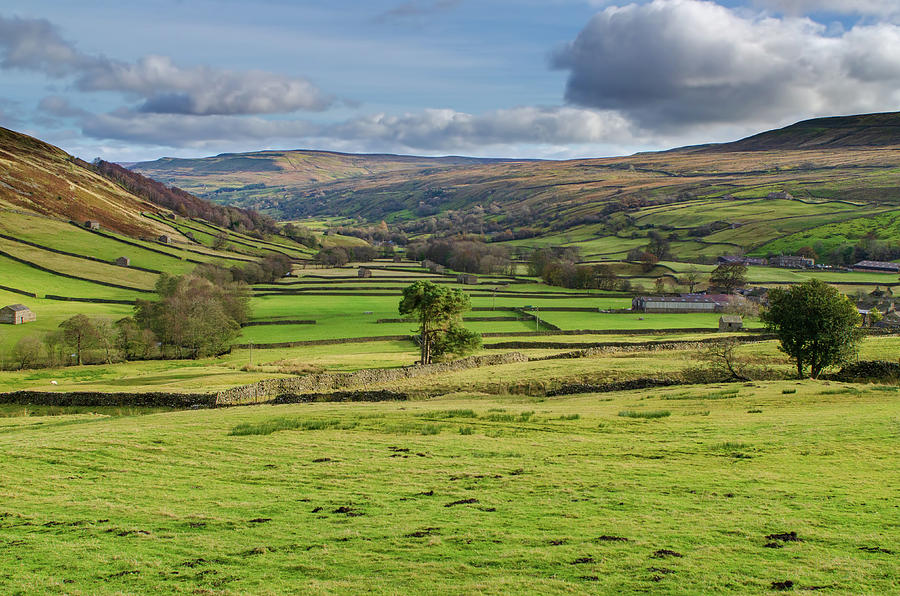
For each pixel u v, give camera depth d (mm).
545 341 127375
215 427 39125
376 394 62812
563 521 21250
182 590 16875
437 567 17766
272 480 27812
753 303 170625
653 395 52594
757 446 29969
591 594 15758
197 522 22359
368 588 16625
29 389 79312
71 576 18016
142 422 45531
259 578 17562
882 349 69812
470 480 26844
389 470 28906
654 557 17859
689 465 27797
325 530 21297
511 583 16500
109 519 22906
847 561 16984
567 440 33938
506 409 45969
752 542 18719
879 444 28688
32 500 25234
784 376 64750
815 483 24016
